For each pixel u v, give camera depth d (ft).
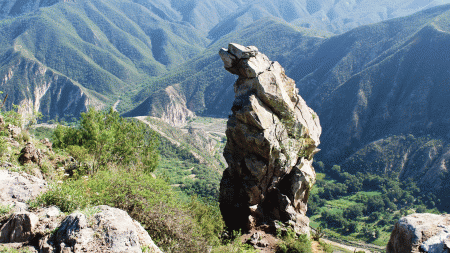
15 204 32.91
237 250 55.16
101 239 27.32
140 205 44.19
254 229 66.90
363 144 646.74
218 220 63.82
